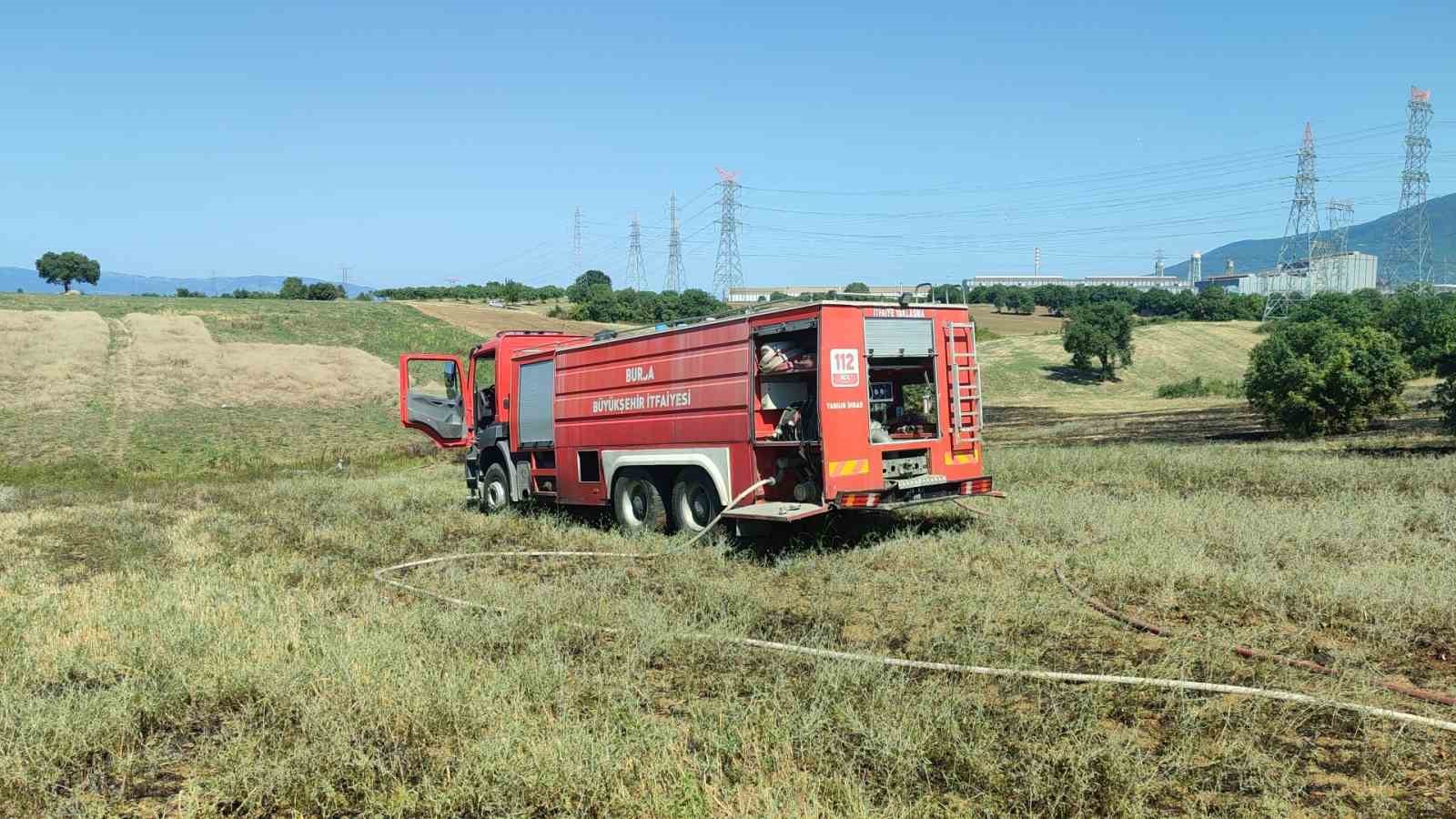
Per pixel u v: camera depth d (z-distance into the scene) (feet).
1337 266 415.85
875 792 13.52
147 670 20.12
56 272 374.84
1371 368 72.74
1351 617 21.89
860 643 21.56
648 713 16.98
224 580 31.07
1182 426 101.35
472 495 54.95
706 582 28.50
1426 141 382.42
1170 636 20.79
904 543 32.86
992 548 31.12
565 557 35.91
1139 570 26.76
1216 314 347.97
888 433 34.73
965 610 23.48
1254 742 14.92
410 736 16.56
